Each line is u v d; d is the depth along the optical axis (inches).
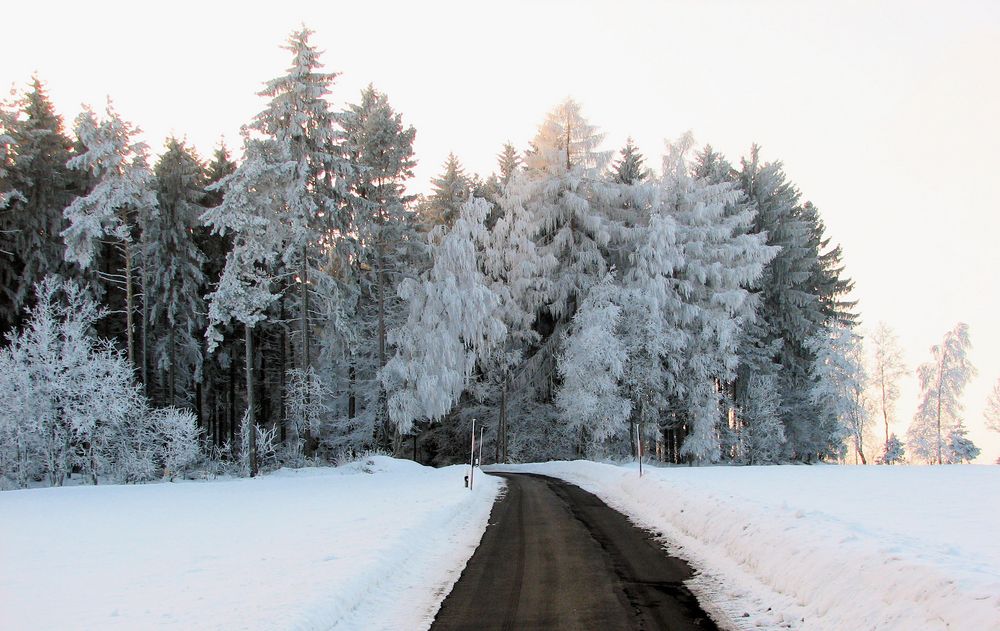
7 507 730.2
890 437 2066.9
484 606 288.7
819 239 2319.1
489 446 2022.6
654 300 1612.9
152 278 1471.5
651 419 1685.5
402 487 908.6
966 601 204.8
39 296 1119.0
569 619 264.8
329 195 1360.7
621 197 1876.2
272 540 467.8
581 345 1594.5
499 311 1695.4
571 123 1852.9
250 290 1200.2
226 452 1491.1
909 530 414.0
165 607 285.0
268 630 237.6
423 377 1449.3
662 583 323.3
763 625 253.0
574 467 1283.2
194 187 1571.1
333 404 1704.0
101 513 666.2
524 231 1749.5
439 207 1847.9
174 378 1544.0
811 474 984.9
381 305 1542.8
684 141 1847.9
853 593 253.4
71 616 275.3
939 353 2101.4
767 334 1956.2
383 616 279.4
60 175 1408.7
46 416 1058.7
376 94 1640.0
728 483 793.6
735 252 1722.4
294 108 1283.2
